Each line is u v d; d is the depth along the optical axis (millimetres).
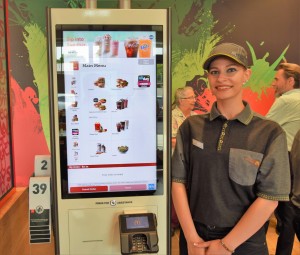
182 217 1553
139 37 1540
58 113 1537
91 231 1639
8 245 1921
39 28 3404
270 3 3590
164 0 3504
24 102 3473
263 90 3707
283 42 3656
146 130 1602
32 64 3438
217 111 1508
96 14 1507
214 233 1492
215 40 3586
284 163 1404
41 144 3539
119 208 1641
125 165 1616
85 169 1594
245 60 1454
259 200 1422
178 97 3557
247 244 1471
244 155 1420
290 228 2453
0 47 2072
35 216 1622
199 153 1511
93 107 1559
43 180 1637
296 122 2807
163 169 1634
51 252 2121
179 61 3572
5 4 2156
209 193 1478
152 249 1513
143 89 1574
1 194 2047
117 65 1549
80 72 1528
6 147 2174
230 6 3561
